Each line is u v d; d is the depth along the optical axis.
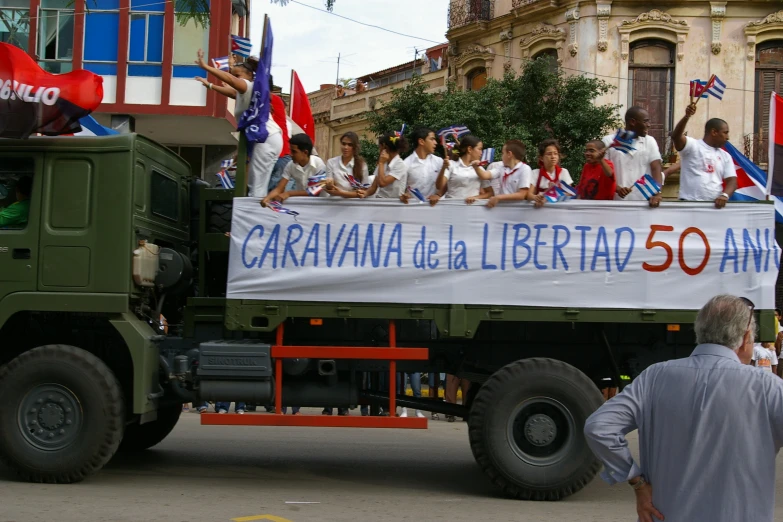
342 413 9.94
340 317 7.47
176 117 20.27
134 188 7.54
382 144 7.61
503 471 7.11
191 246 8.98
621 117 22.20
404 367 7.88
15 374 7.22
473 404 7.27
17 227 7.59
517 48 24.56
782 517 6.83
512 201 7.51
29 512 6.29
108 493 7.09
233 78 7.78
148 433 9.28
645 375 3.46
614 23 22.38
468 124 20.75
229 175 9.46
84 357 7.29
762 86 22.12
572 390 7.11
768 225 7.46
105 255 7.44
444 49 30.56
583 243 7.44
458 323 7.40
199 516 6.32
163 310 8.60
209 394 7.33
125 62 20.17
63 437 7.24
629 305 7.38
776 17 21.83
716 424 3.17
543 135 21.30
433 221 7.53
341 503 6.98
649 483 3.36
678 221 7.46
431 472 8.66
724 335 3.35
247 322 7.48
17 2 20.22
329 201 7.55
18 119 7.33
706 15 22.19
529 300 7.41
